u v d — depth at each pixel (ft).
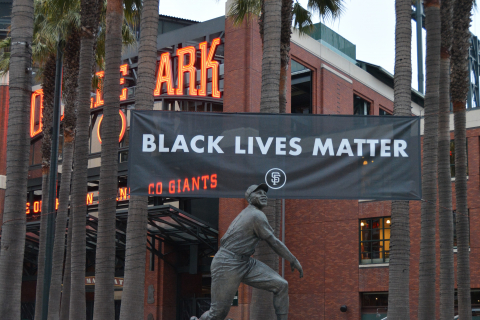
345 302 110.83
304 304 115.55
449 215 65.62
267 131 38.99
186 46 124.57
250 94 113.19
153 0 57.77
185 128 38.75
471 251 99.60
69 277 85.10
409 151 38.86
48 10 86.17
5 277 40.78
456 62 72.84
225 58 117.29
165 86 123.13
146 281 122.52
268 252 51.47
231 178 38.42
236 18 85.30
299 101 133.18
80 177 69.56
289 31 73.41
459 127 72.79
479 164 101.81
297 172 38.65
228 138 38.83
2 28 162.61
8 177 42.14
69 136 88.74
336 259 113.60
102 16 89.86
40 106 147.33
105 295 57.88
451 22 69.05
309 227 118.01
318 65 132.16
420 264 57.57
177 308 122.01
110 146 59.72
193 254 118.42
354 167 38.73
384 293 108.27
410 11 55.98
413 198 38.42
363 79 147.23
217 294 31.24
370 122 39.11
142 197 55.11
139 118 38.63
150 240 123.24
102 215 58.90
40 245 95.76
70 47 87.71
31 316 149.18
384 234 109.19
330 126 39.11
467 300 69.41
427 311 56.44
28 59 43.57
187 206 119.24
